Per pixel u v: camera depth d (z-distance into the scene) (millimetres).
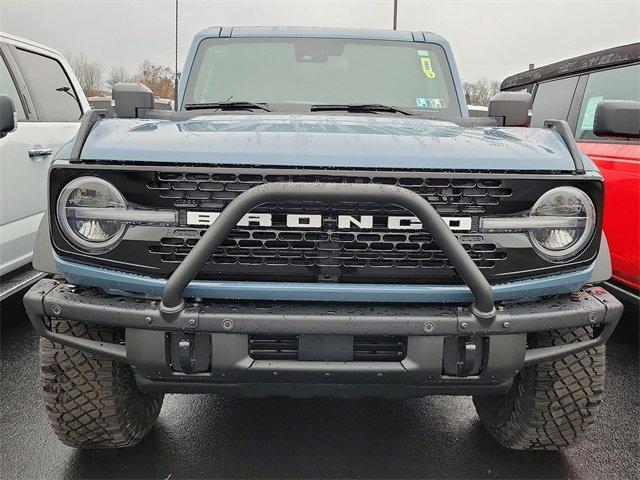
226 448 2877
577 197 2193
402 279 2160
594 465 2791
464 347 2119
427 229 2014
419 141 2238
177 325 2051
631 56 4684
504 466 2764
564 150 2299
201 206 2109
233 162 2082
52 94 5297
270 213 2100
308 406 3322
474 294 2059
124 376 2586
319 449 2881
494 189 2150
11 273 4262
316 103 3527
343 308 2111
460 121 3164
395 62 3703
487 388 2230
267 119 2824
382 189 1960
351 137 2234
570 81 5496
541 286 2188
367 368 2086
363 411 3275
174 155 2096
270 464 2744
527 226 2166
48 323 2285
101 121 2416
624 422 3213
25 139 4332
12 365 3836
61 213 2129
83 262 2145
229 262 2127
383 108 3426
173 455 2803
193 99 3594
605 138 4559
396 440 2979
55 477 2617
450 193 2139
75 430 2561
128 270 2137
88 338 2332
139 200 2115
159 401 3027
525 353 2178
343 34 3748
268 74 3625
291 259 2127
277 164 2078
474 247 2168
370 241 2123
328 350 2098
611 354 4199
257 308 2094
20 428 3045
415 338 2092
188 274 2004
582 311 2193
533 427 2611
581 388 2502
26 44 5043
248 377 2107
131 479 2611
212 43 3727
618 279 4184
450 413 3271
